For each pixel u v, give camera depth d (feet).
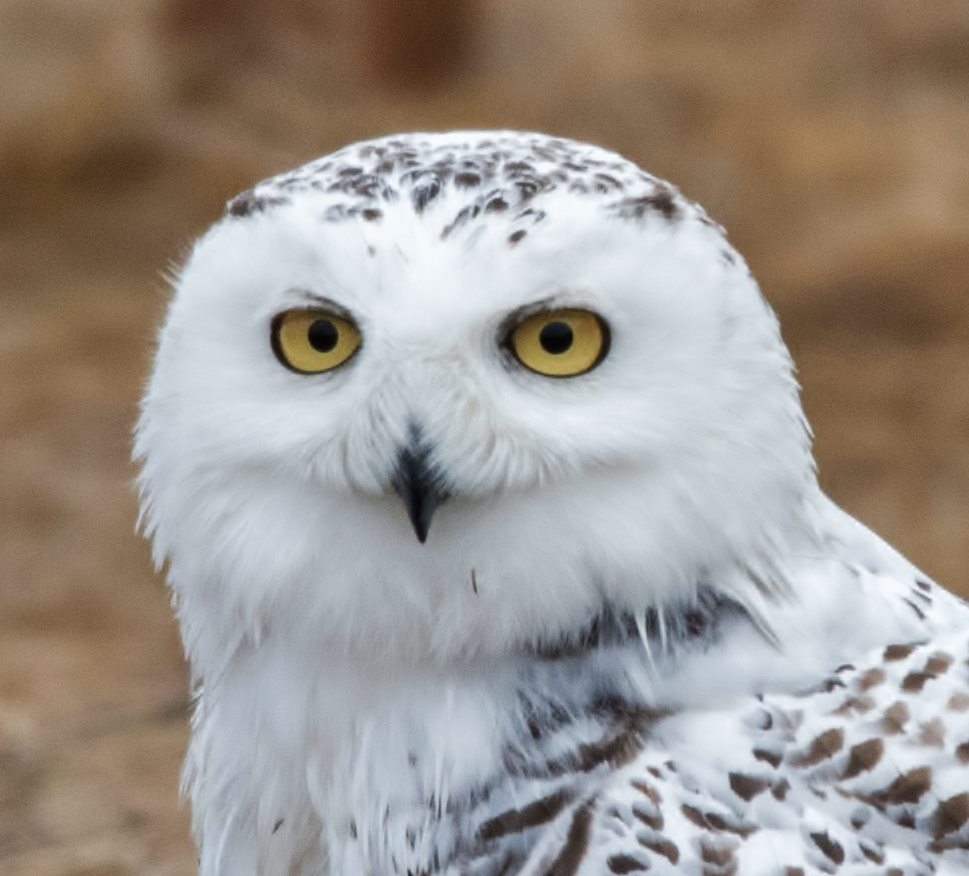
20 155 108.37
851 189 102.37
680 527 21.88
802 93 120.37
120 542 70.79
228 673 24.20
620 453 21.61
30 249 101.04
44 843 47.29
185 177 108.17
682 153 109.29
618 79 120.57
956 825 21.66
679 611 22.44
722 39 133.28
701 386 21.58
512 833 22.12
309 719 23.48
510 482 21.81
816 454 75.72
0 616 64.18
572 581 22.21
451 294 21.70
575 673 22.62
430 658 22.80
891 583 23.85
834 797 21.65
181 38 119.96
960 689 22.49
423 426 21.75
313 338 22.29
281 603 23.04
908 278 90.38
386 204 22.20
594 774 22.06
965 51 128.98
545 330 21.86
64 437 79.77
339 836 23.54
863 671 22.58
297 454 22.21
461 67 126.41
